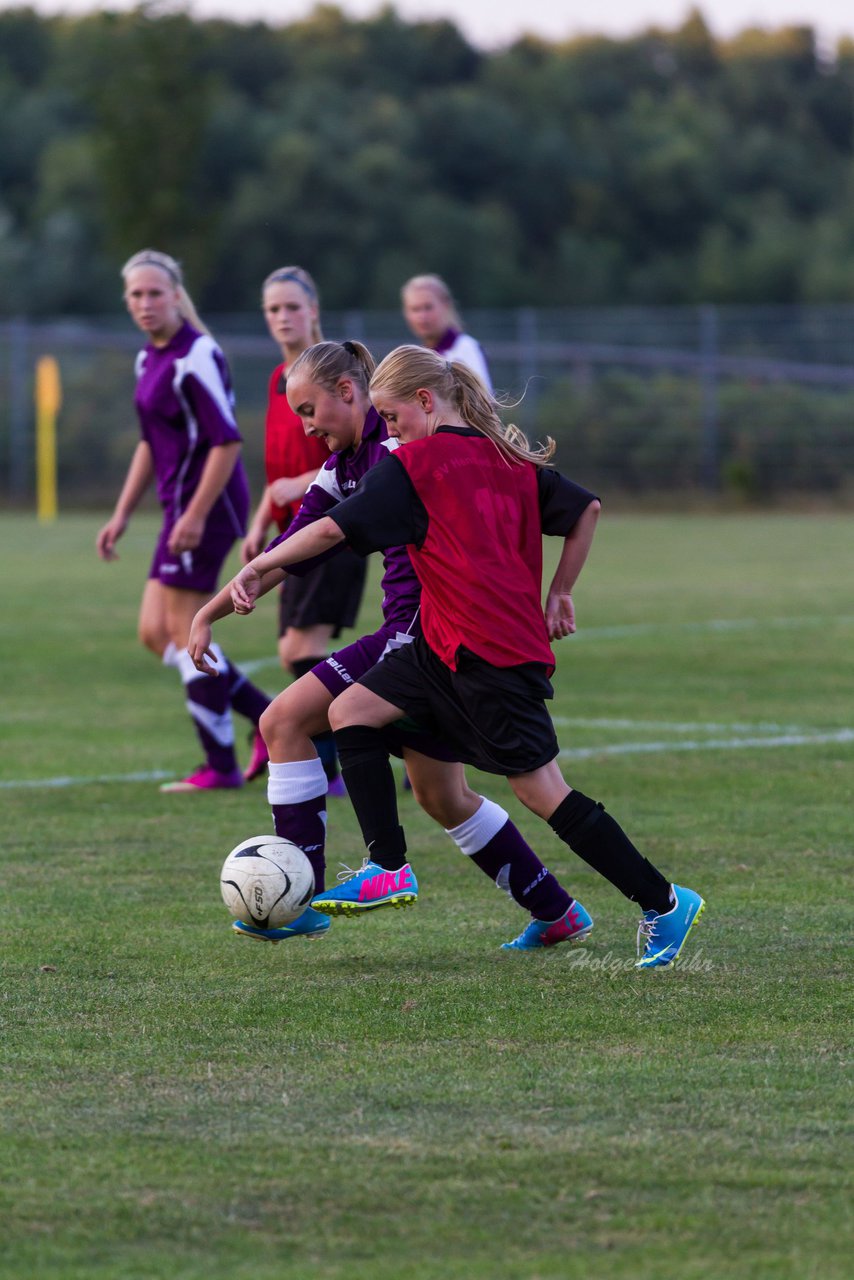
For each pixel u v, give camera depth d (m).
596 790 24.45
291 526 16.70
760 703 33.41
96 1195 10.21
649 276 180.25
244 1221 9.84
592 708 32.81
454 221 176.62
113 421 123.62
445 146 190.88
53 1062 12.77
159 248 123.00
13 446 123.88
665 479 119.12
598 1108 11.66
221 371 24.84
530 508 15.02
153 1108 11.73
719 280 176.38
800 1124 11.34
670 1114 11.54
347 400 16.14
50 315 157.12
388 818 15.35
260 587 14.95
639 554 77.12
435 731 15.41
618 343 122.62
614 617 50.16
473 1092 12.02
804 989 14.68
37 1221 9.85
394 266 171.50
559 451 120.19
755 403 118.12
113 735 30.30
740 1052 12.93
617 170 193.12
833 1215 9.88
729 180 197.38
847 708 32.69
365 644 16.14
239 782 25.33
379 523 14.45
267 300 24.95
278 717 16.09
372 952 16.11
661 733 29.75
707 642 43.56
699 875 19.14
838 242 180.75
